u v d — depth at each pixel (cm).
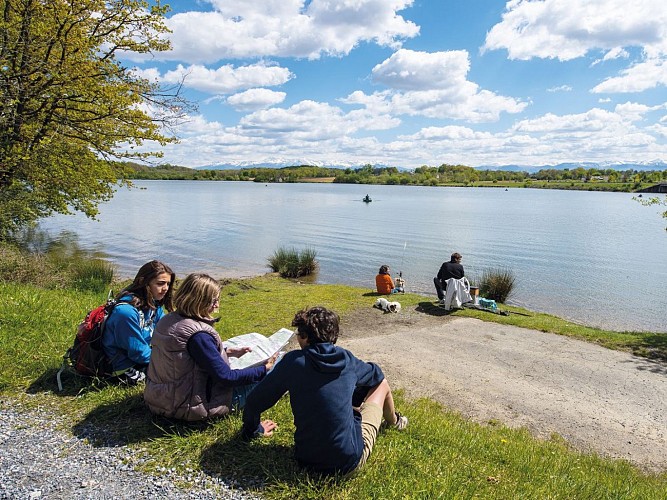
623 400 680
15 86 1102
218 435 359
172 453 334
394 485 313
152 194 10538
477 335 1010
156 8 1258
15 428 364
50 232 3378
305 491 299
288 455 341
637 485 425
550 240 3378
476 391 700
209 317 373
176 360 355
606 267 2334
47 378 454
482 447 442
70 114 1285
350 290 1553
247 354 452
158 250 2683
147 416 386
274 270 2133
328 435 303
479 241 3272
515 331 1047
